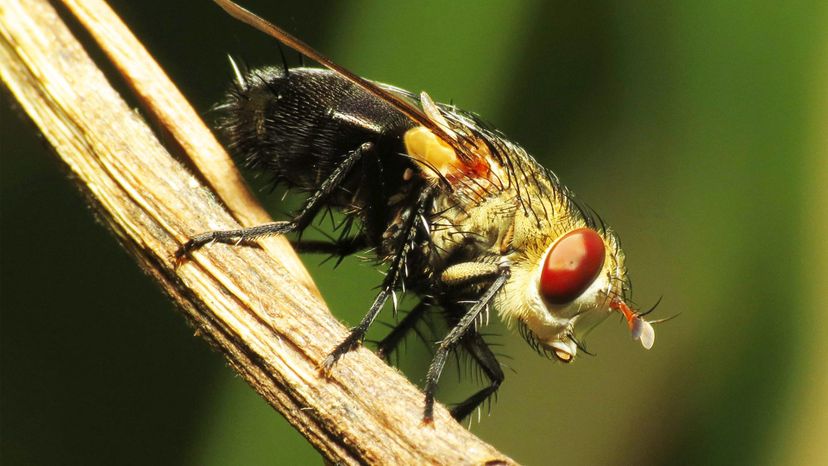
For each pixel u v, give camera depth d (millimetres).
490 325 89
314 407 71
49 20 71
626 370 88
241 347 71
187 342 82
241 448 80
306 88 80
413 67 82
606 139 86
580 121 86
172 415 82
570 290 78
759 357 86
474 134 79
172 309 83
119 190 71
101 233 83
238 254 71
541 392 88
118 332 82
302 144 79
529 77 85
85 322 82
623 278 79
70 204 83
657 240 86
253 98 80
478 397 79
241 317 71
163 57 84
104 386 82
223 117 80
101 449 81
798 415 85
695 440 86
